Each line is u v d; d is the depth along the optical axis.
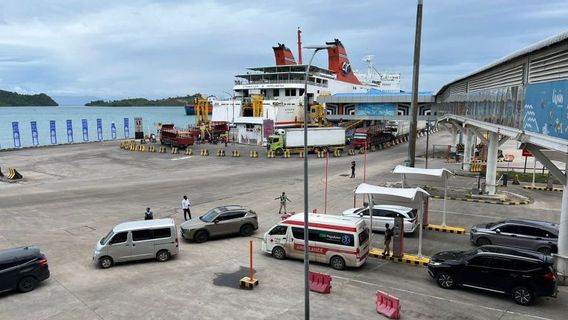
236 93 84.56
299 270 17.27
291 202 29.22
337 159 51.56
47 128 138.38
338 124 73.44
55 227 23.66
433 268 15.62
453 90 41.28
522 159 52.09
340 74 86.69
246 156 55.06
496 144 29.80
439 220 24.38
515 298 14.05
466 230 22.52
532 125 16.05
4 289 14.75
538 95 15.38
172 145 62.47
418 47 20.70
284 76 77.88
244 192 32.81
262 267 17.59
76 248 20.14
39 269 15.52
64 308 13.80
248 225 22.52
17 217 25.81
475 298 14.52
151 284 15.74
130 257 18.02
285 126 72.56
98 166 47.66
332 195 31.23
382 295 13.45
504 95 20.75
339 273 17.03
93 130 134.62
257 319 12.88
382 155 55.25
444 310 13.50
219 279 16.19
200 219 22.22
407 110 60.03
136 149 62.44
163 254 18.52
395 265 18.08
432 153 57.50
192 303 14.05
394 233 18.55
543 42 14.26
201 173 42.16
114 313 13.37
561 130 13.06
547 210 26.59
